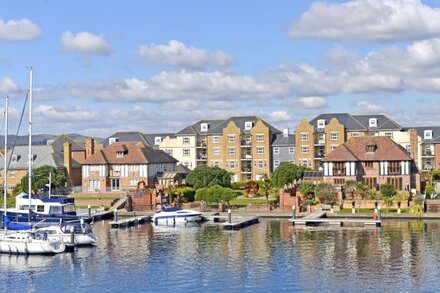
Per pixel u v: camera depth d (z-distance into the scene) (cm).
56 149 16912
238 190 15412
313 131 16688
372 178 13425
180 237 9231
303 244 8381
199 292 6022
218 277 6562
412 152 16075
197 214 11000
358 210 11500
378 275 6538
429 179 14162
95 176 15312
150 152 15725
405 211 11188
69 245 8088
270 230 9806
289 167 14375
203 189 12769
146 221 11325
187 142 17988
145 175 15138
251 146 17275
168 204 12544
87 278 6631
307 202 11969
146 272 6850
